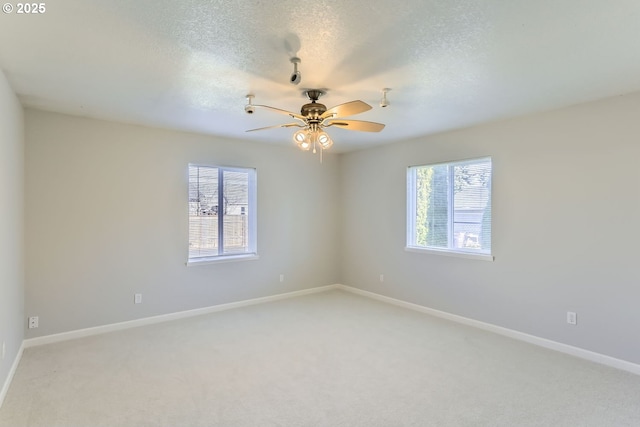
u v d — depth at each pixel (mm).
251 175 5121
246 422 2227
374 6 1702
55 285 3582
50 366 2992
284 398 2510
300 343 3555
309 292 5711
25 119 3400
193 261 4516
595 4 1686
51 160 3547
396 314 4578
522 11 1749
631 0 1649
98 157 3816
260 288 5160
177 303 4395
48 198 3535
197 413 2318
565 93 2967
